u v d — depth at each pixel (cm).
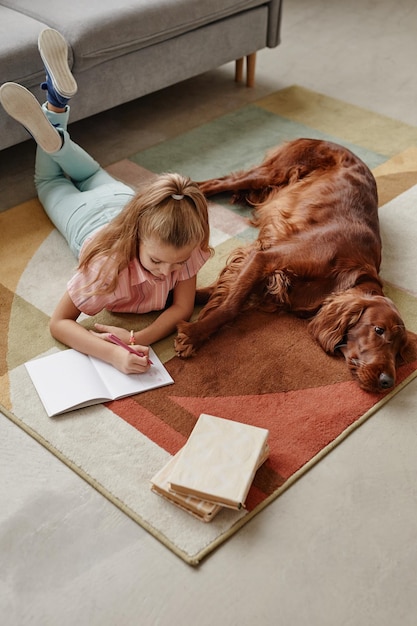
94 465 161
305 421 173
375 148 284
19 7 267
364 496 158
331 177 228
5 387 179
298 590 140
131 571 142
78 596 138
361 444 169
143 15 268
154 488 155
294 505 155
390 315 187
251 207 249
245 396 179
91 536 148
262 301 204
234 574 142
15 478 159
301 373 186
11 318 199
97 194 222
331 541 149
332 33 387
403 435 171
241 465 152
